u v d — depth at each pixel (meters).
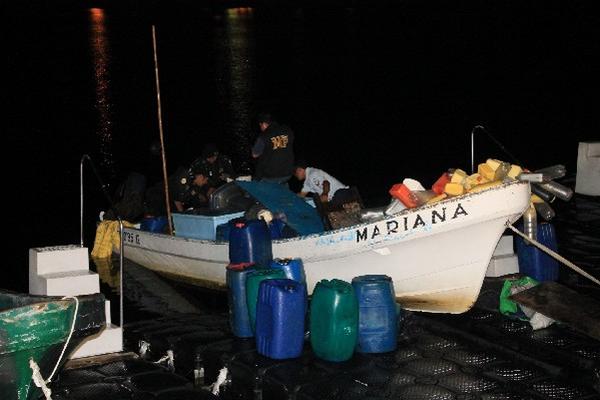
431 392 6.70
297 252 9.21
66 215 15.55
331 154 21.97
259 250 8.95
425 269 8.59
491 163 8.51
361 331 7.57
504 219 8.18
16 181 19.19
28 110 32.66
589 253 11.46
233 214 10.67
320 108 31.64
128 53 54.53
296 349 7.47
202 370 7.76
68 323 6.34
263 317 7.53
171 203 12.91
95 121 29.59
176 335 8.24
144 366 7.56
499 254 9.51
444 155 21.56
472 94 34.97
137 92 37.41
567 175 18.16
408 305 9.02
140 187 12.88
